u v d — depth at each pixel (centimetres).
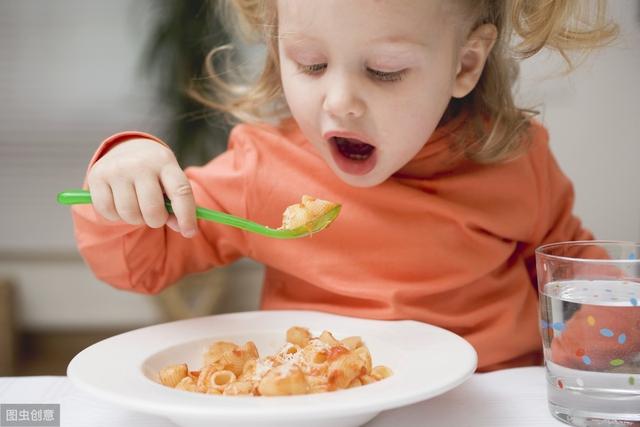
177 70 171
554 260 69
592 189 175
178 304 187
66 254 202
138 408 63
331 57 74
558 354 69
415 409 71
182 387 69
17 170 201
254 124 90
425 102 76
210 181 87
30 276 202
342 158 79
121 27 197
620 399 67
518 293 86
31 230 202
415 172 85
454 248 82
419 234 82
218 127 166
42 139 199
